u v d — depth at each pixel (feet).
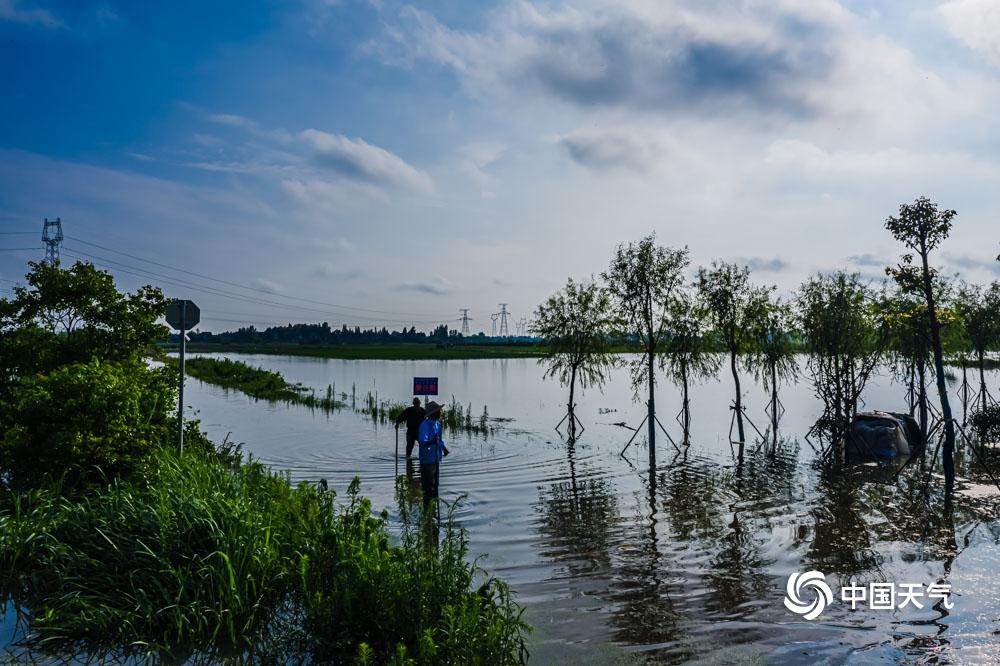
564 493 51.03
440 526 40.57
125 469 36.50
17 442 34.40
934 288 86.17
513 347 637.71
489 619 21.93
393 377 224.74
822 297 76.95
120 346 52.39
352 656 21.30
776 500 48.73
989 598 29.55
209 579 24.09
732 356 90.02
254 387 150.61
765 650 24.23
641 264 87.30
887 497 49.62
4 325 50.21
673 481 55.77
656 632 25.68
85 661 20.94
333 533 26.91
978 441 77.30
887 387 172.45
